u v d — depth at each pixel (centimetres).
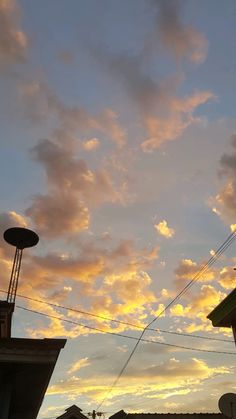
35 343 745
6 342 735
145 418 2230
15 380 832
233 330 952
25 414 1099
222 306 938
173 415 2250
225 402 1025
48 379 841
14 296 1180
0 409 743
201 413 2239
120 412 2275
